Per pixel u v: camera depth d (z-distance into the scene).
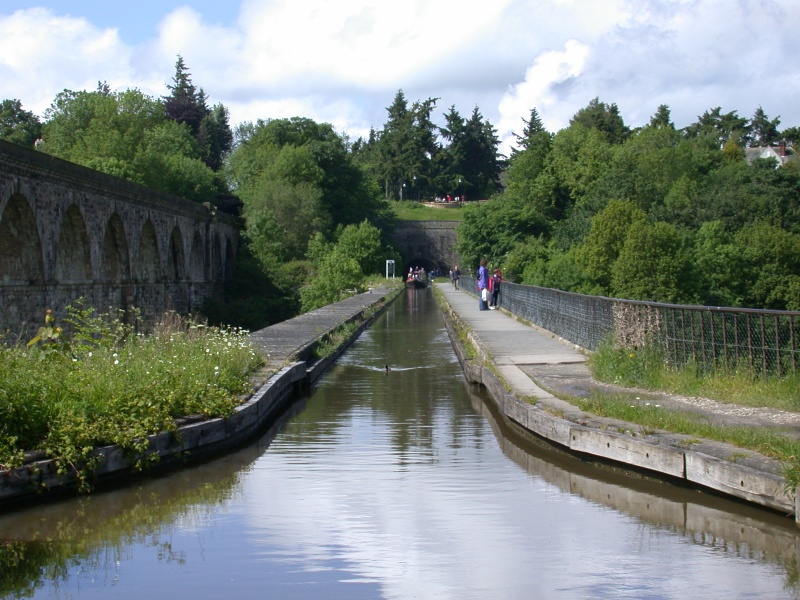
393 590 7.66
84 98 86.19
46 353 12.75
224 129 141.00
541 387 15.48
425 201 151.38
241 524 9.57
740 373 13.88
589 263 62.69
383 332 36.16
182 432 12.04
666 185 80.25
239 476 11.63
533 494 10.69
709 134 116.81
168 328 18.22
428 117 153.88
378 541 8.96
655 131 89.31
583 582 7.79
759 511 9.31
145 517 9.84
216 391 13.68
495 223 86.75
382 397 18.64
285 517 9.82
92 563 8.44
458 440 14.00
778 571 7.99
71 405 11.16
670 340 15.92
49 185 36.06
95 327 16.52
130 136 82.25
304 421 15.79
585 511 9.95
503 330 28.70
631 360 16.06
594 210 78.38
